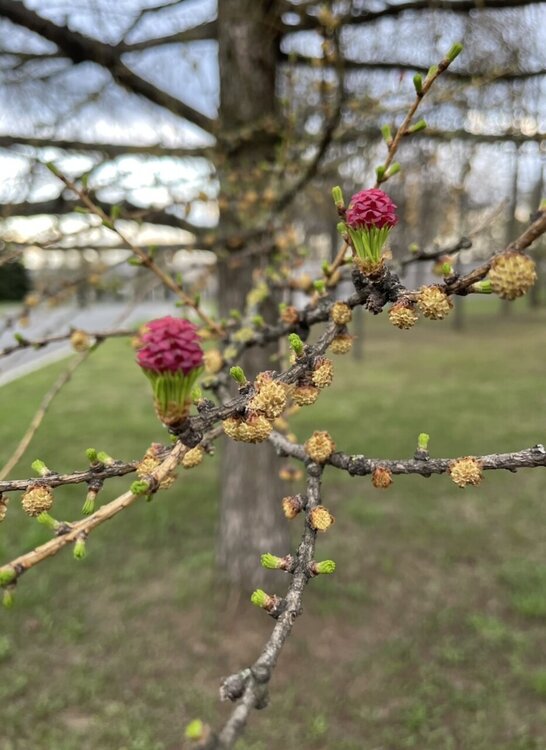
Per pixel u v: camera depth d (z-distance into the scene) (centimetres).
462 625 374
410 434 757
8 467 168
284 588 399
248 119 314
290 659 348
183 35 310
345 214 99
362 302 96
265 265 270
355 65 298
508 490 576
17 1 270
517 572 426
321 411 887
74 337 191
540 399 934
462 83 281
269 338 154
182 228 323
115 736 296
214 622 379
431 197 359
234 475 391
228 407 80
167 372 69
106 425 841
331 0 214
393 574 429
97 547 471
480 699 315
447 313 82
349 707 314
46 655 352
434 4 259
